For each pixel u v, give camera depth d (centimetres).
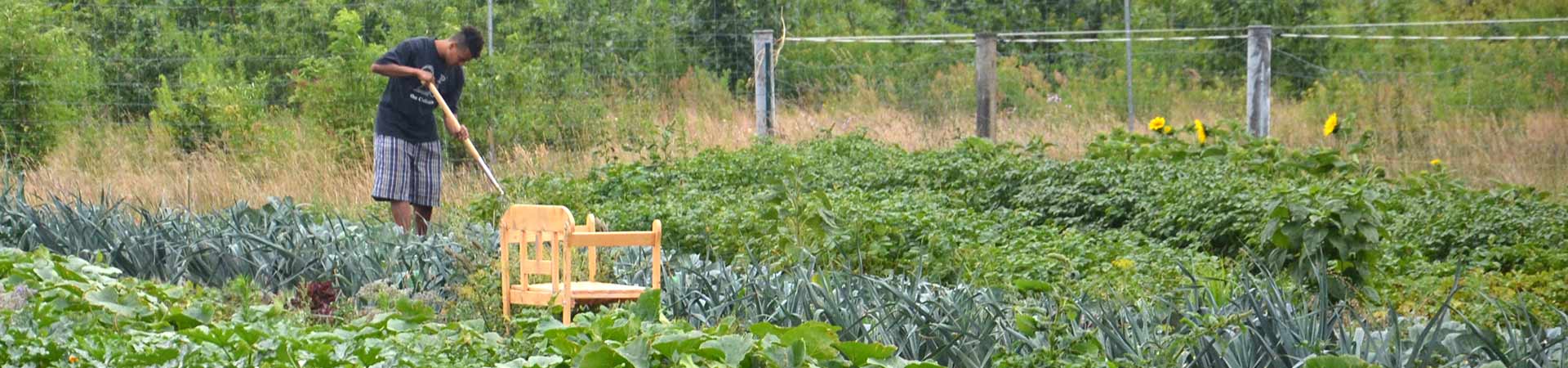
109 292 534
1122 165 998
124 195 1052
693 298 555
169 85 1327
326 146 1163
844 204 786
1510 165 1280
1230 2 2044
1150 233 867
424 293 593
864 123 1477
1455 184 1021
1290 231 684
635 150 1161
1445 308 447
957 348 474
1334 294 652
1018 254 727
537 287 540
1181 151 1116
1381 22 2008
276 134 1169
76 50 1290
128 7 1402
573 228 520
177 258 671
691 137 1344
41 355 424
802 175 973
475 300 545
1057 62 2045
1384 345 452
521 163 1161
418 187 905
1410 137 1429
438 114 1173
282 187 1078
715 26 1709
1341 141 1358
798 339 426
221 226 757
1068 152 1361
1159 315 516
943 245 714
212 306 527
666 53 1639
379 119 897
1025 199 955
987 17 2073
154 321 523
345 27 1215
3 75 1202
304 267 650
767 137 1219
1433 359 463
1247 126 1312
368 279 636
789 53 1850
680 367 417
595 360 422
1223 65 2028
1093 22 2111
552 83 1296
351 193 1066
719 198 916
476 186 1095
